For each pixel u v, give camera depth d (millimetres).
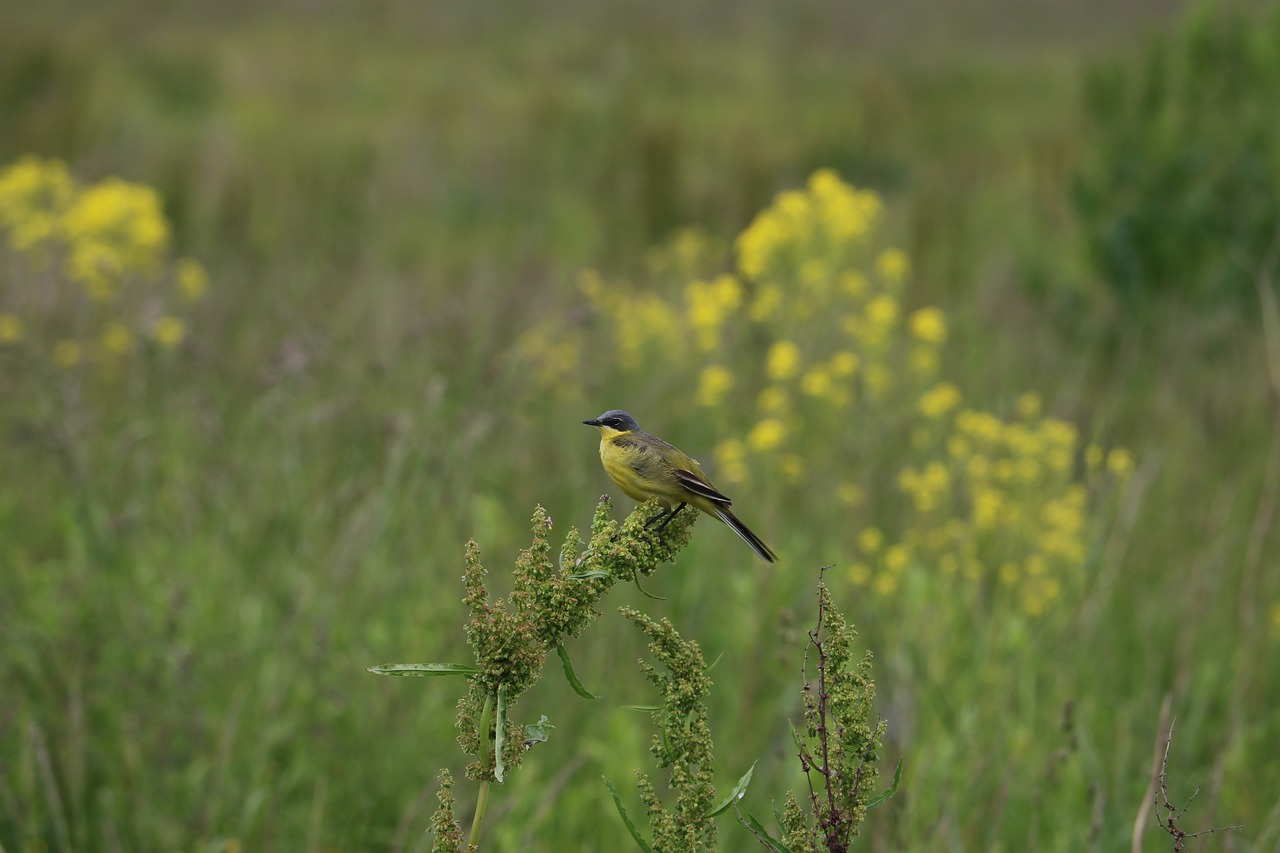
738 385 14469
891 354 15398
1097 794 7672
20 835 8180
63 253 16141
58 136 26391
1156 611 11055
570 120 32688
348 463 11805
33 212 16625
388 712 9156
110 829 7801
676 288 19422
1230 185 19391
